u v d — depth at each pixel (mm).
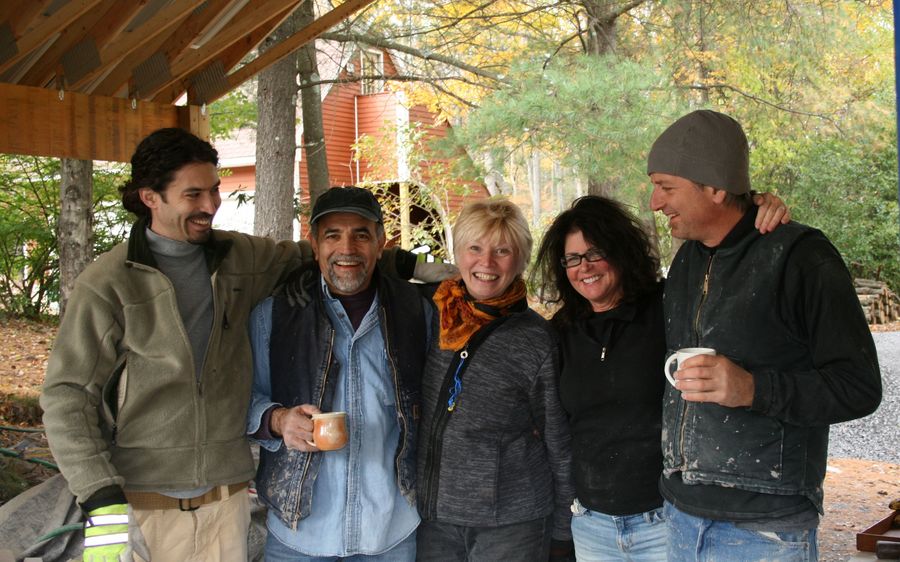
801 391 2033
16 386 8133
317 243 2707
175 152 2461
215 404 2592
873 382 2023
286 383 2699
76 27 4305
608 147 8758
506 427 2695
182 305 2576
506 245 2678
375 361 2746
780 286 2154
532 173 31125
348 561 2719
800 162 17609
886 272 18531
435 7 11883
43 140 4512
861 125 15031
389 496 2684
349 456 2658
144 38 4211
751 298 2182
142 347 2480
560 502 2771
